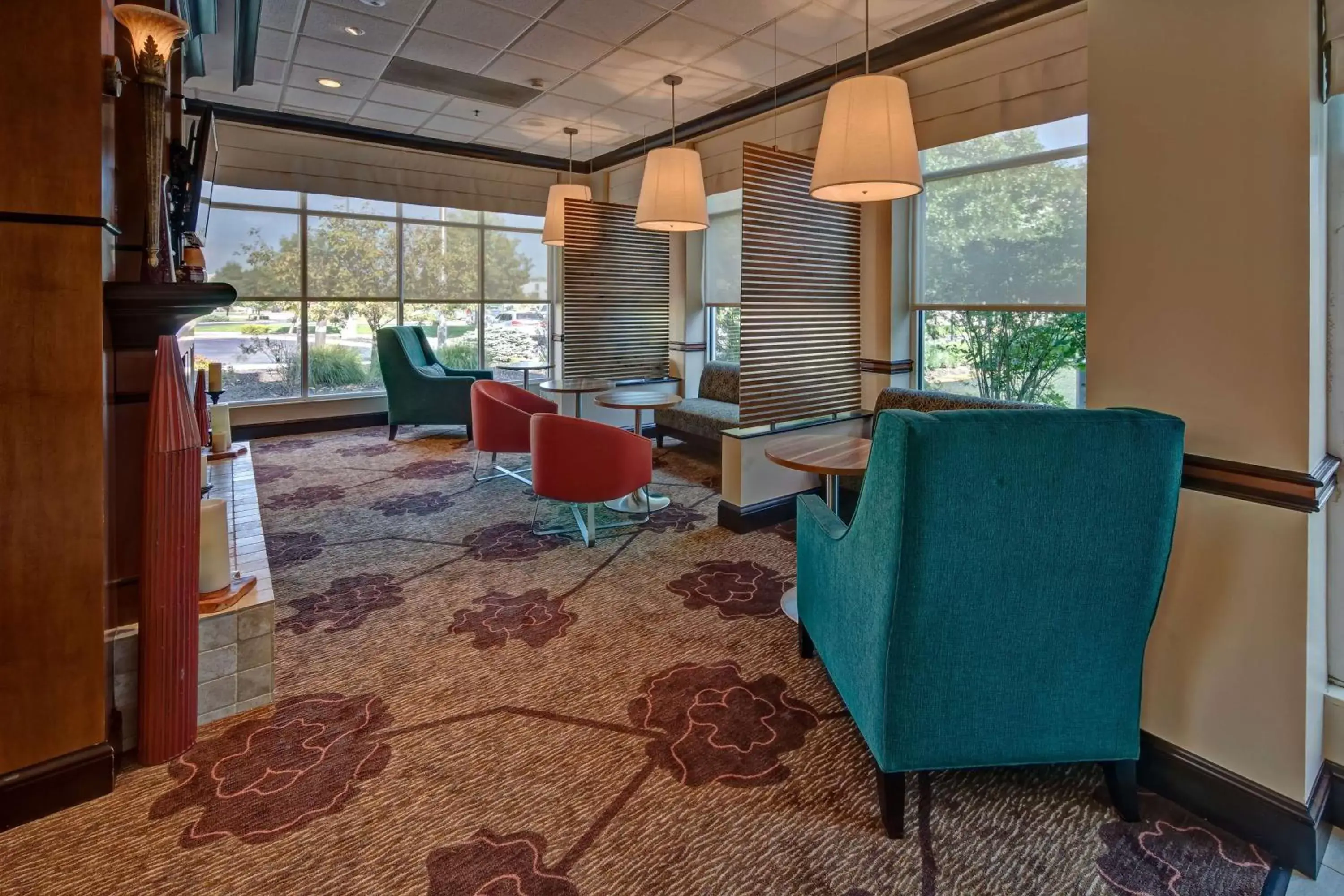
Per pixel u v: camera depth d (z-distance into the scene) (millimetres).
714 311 6660
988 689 1576
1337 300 1558
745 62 4562
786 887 1512
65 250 1647
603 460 3633
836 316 4414
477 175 7250
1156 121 1666
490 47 4395
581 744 2029
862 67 4469
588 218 6184
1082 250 3662
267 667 2209
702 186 4434
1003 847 1627
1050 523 1472
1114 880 1526
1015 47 3721
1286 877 1534
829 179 2986
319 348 7020
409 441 6688
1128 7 1701
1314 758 1589
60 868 1542
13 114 1577
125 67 1985
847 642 1813
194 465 1931
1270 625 1564
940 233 4359
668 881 1524
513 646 2648
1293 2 1438
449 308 7691
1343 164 1524
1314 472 1486
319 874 1536
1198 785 1703
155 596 1861
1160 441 1457
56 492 1686
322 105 5676
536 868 1560
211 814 1719
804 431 4234
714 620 2881
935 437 1406
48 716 1703
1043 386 3971
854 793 1817
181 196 2488
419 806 1762
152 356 1979
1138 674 1623
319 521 4250
